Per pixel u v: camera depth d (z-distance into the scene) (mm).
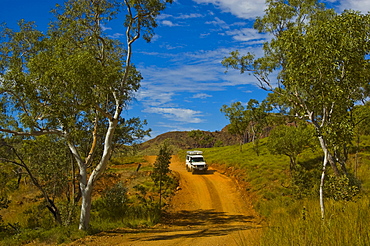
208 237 13656
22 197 24641
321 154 30750
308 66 12422
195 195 27281
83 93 13641
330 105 12680
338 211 11625
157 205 21625
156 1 15906
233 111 49938
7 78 13469
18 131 14492
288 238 7871
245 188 27219
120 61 17641
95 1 16188
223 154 54281
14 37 16344
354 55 11719
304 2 20641
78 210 18531
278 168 30375
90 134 18359
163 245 11703
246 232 14320
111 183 28406
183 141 145625
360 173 24844
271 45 19797
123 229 15938
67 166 19125
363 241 6957
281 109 23641
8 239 14094
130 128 19203
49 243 12719
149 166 42188
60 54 14359
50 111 14344
